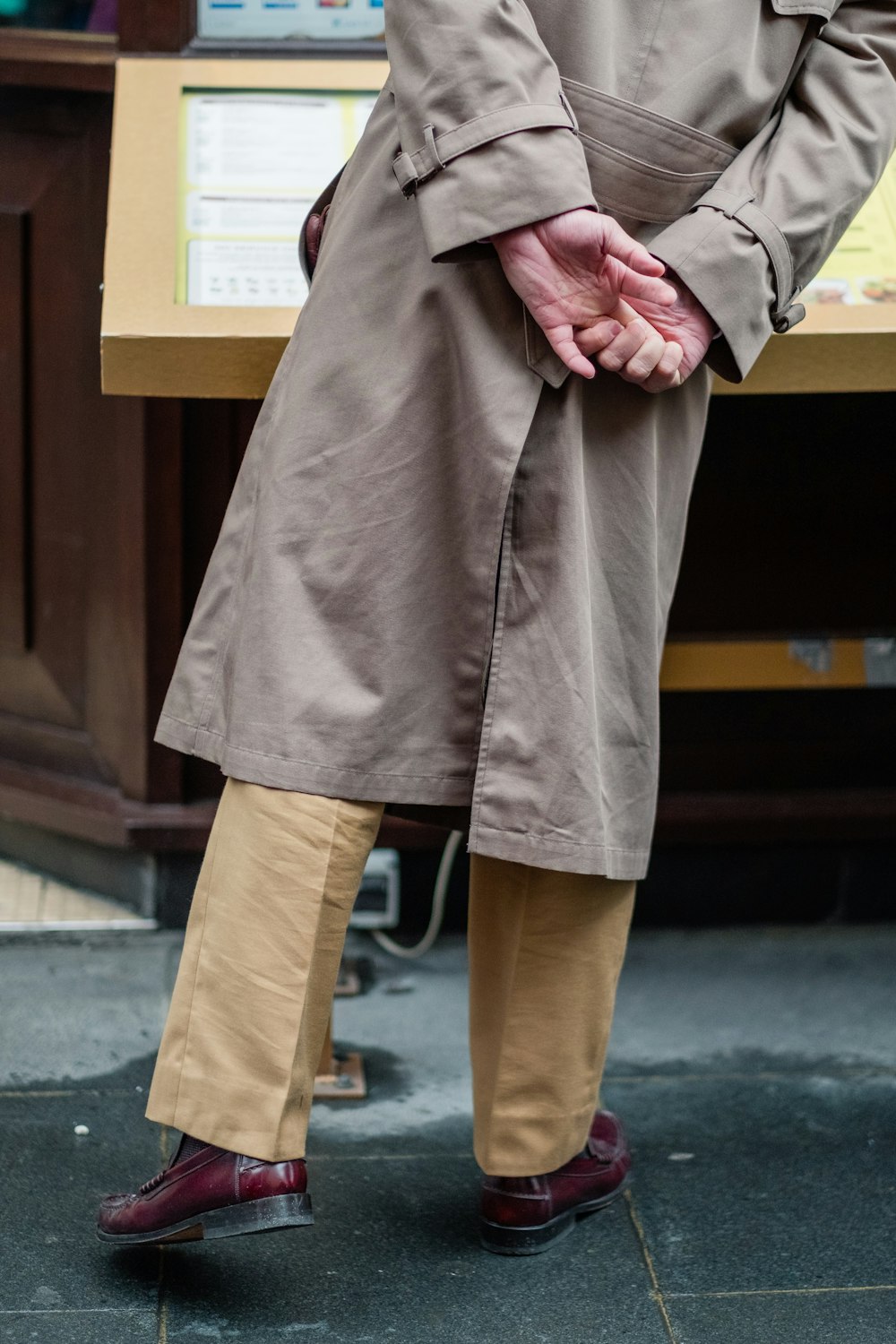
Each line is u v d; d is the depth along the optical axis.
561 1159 2.19
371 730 1.85
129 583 3.22
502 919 2.10
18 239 3.27
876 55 1.98
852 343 2.27
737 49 1.85
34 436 3.36
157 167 2.51
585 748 1.87
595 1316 2.05
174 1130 2.52
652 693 2.04
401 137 1.76
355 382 1.85
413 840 3.30
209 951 1.90
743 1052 2.87
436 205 1.72
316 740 1.83
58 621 3.43
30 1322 1.98
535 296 1.73
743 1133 2.57
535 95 1.71
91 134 3.18
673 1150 2.52
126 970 3.14
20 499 3.40
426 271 1.83
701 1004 3.07
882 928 3.46
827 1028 2.98
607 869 1.90
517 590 1.86
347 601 1.85
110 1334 1.97
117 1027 2.89
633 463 1.94
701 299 1.83
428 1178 2.41
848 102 1.95
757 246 1.85
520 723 1.86
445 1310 2.05
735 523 3.15
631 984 3.16
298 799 1.85
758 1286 2.13
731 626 3.22
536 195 1.68
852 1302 2.10
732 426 3.08
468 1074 2.77
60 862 3.53
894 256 2.45
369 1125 2.57
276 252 2.40
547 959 2.10
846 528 3.19
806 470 3.14
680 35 1.85
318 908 1.87
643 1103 2.67
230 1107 1.89
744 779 3.36
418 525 1.85
